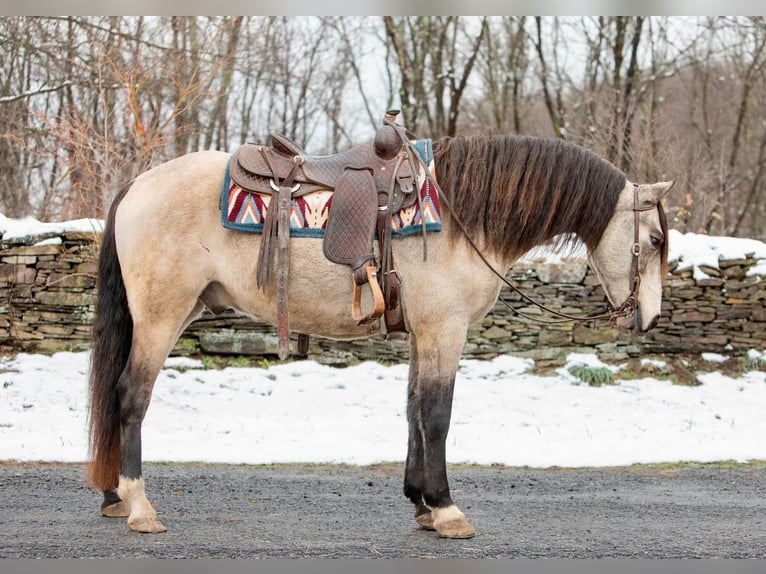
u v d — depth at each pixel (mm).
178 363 10086
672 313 10797
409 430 5074
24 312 10148
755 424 8977
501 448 7898
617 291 5059
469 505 5777
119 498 5074
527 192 4871
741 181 20422
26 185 15719
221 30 14070
